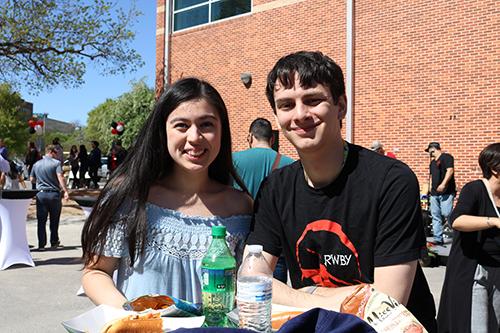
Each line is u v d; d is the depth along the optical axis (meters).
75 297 6.57
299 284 2.26
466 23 11.59
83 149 25.53
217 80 16.61
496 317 3.36
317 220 2.13
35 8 17.75
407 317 1.55
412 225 1.99
